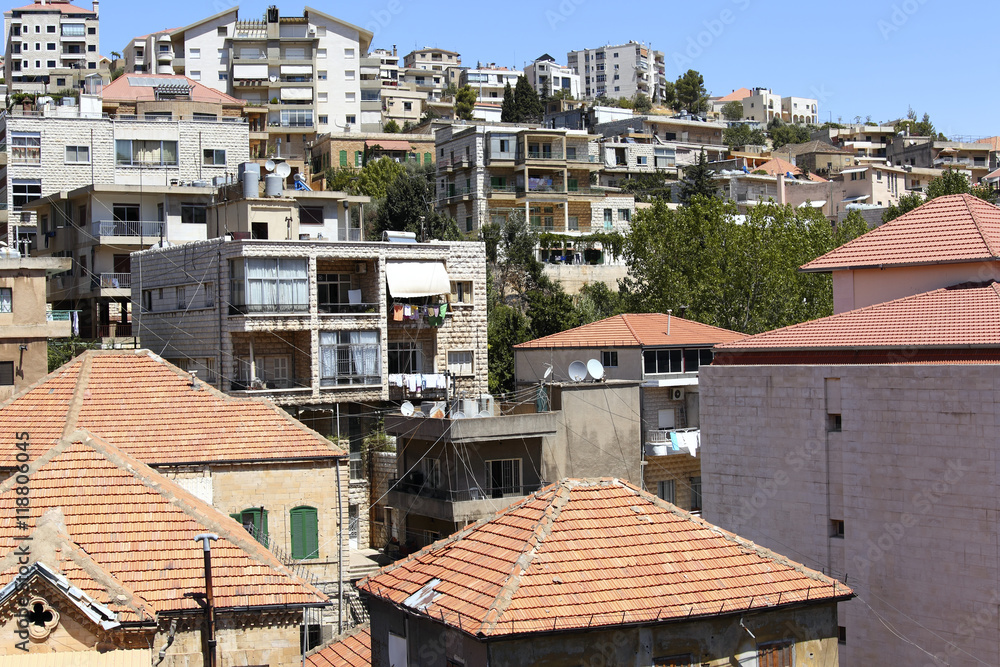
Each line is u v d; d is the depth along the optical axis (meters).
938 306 38.94
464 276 65.25
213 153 85.38
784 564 25.05
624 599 22.73
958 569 34.66
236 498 34.09
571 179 107.94
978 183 151.50
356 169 115.44
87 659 23.28
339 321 59.47
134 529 26.62
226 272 58.44
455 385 61.97
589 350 60.34
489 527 26.22
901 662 35.88
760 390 40.41
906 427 36.09
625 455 53.91
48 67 170.25
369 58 151.12
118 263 73.75
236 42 124.62
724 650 23.31
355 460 56.78
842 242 90.50
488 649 21.36
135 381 36.06
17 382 44.28
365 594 25.98
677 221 85.69
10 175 80.75
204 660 25.22
